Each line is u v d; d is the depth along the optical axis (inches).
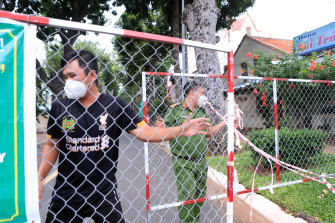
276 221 120.6
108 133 62.3
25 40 44.6
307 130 198.5
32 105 45.4
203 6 270.2
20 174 44.9
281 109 225.0
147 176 106.3
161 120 105.9
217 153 207.5
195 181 103.1
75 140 59.4
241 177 179.8
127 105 65.4
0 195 43.7
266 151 189.2
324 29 363.9
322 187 149.7
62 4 484.1
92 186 61.6
